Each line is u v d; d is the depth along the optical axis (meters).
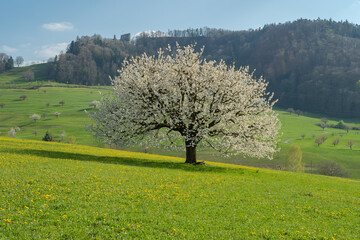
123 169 31.09
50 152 39.91
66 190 19.64
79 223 14.26
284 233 16.05
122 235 13.47
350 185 38.66
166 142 42.44
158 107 39.34
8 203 15.70
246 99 40.78
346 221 19.67
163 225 15.25
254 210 19.89
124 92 41.56
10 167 25.31
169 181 26.62
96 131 41.97
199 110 40.00
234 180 30.98
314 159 140.00
